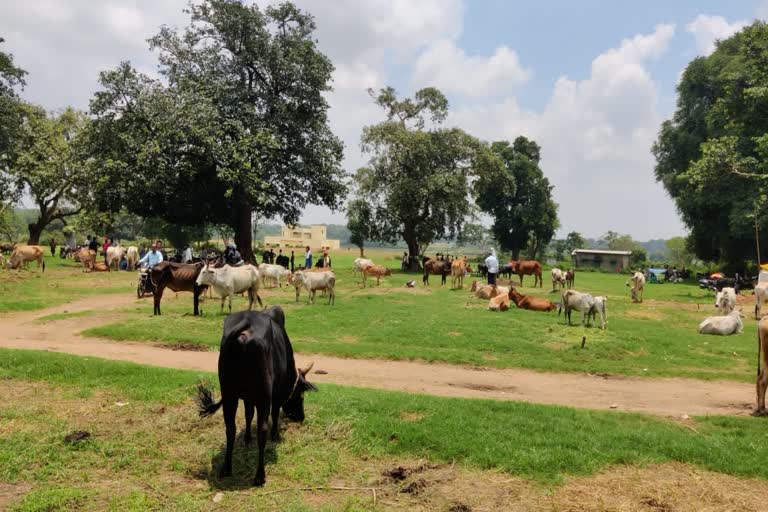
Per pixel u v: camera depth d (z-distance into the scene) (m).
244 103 35.09
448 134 45.00
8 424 7.05
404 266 47.44
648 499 5.62
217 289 16.91
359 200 47.00
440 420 7.45
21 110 41.72
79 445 6.43
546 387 10.97
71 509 5.04
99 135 33.91
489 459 6.36
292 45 37.34
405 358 12.91
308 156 37.72
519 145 70.62
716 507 5.52
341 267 49.56
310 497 5.48
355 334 15.38
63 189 43.84
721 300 21.20
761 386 8.95
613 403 9.87
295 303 20.84
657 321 20.12
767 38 30.05
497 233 72.00
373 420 7.34
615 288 35.47
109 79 32.59
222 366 5.66
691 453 6.76
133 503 5.13
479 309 20.62
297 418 7.23
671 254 98.94
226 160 32.50
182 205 36.09
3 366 9.47
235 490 5.54
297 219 39.56
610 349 14.21
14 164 42.81
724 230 47.97
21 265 31.02
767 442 7.35
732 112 33.09
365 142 45.00
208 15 35.66
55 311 18.17
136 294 23.09
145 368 9.62
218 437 6.84
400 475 6.00
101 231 55.00
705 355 14.27
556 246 102.25
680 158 53.38
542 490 5.77
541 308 20.97
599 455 6.60
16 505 5.03
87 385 8.73
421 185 43.47
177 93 33.78
